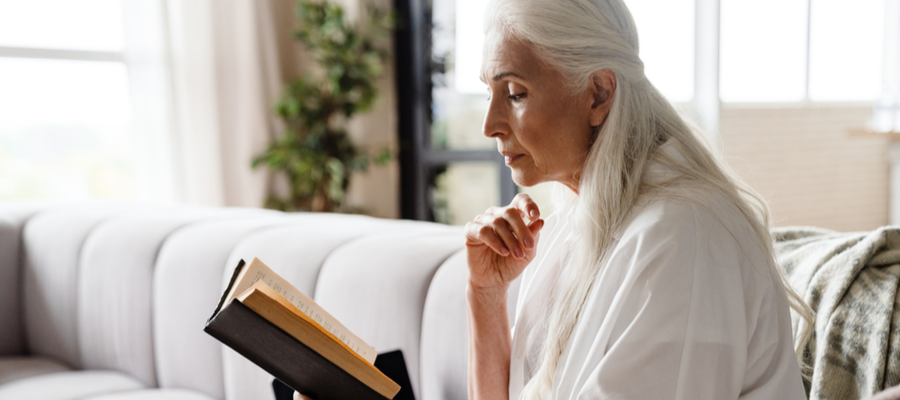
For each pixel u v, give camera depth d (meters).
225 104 4.10
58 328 2.21
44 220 2.36
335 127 4.32
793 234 1.29
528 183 0.91
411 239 1.55
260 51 4.19
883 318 0.97
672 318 0.74
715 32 3.96
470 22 4.22
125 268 2.03
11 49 3.55
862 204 5.39
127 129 3.95
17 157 3.66
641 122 0.86
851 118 5.26
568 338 0.85
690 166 0.85
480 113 4.25
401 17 4.38
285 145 3.98
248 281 0.96
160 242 2.00
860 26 5.25
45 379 1.96
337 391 0.88
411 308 1.38
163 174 3.92
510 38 0.85
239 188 4.16
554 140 0.86
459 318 1.29
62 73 3.74
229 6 4.07
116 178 3.95
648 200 0.82
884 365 0.95
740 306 0.76
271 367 0.85
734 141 4.62
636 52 0.87
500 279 1.02
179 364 1.87
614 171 0.84
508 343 1.06
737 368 0.74
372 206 4.46
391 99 4.47
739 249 0.79
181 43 3.91
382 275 1.45
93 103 3.84
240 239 1.81
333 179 4.07
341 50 3.94
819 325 1.04
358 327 1.46
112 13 3.85
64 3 3.71
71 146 3.80
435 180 4.44
